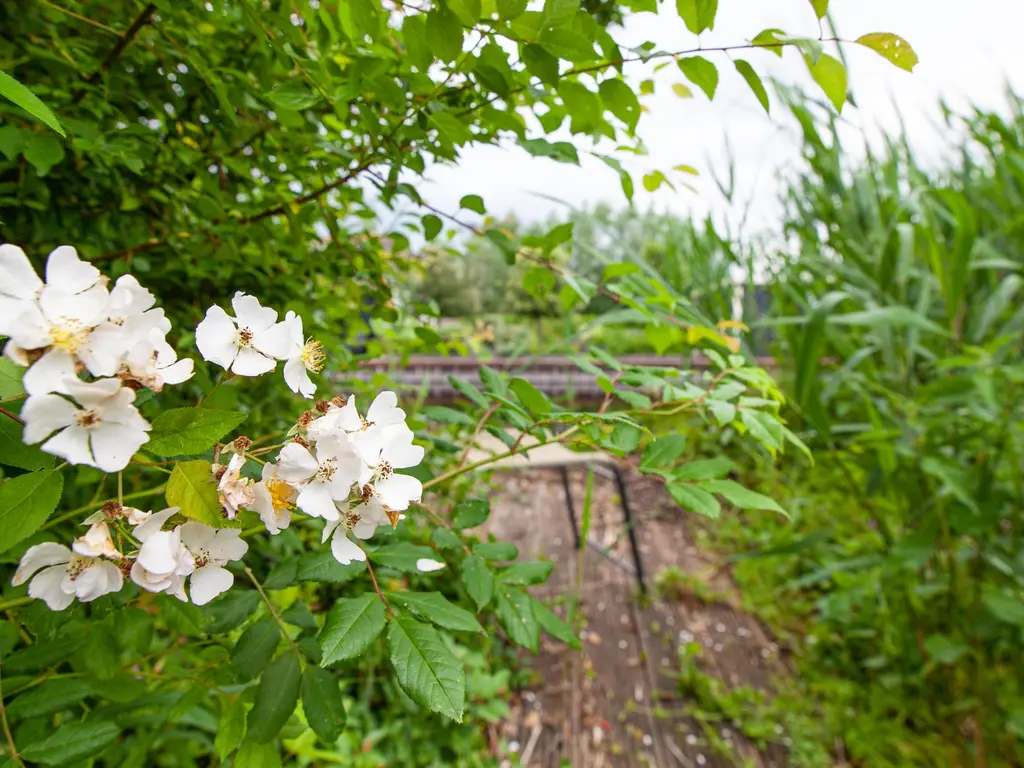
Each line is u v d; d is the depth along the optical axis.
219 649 0.82
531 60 0.64
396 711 1.95
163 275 1.05
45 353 0.45
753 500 0.79
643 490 4.00
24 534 0.45
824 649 2.53
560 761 2.04
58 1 0.88
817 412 1.84
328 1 0.81
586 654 2.53
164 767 1.14
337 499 0.56
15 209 0.92
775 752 2.10
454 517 0.91
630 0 0.71
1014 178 2.04
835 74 0.60
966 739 2.05
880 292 2.02
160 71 1.00
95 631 0.72
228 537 0.56
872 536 2.54
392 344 1.70
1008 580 1.98
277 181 1.11
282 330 0.61
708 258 2.33
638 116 0.74
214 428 0.48
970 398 1.76
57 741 0.64
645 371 0.99
